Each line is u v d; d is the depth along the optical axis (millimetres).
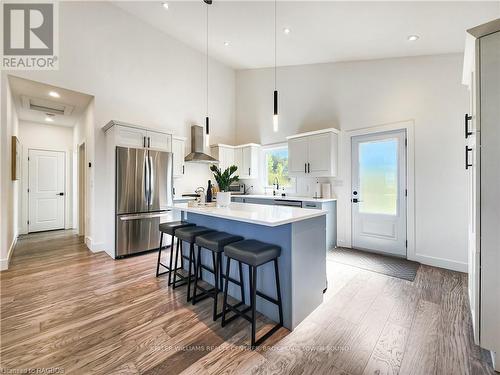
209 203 2814
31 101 3854
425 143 3148
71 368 1440
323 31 3137
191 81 5016
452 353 1556
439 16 2312
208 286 2604
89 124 3938
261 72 5410
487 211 1423
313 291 2080
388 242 3551
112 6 3822
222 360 1507
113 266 3170
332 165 3904
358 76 3824
